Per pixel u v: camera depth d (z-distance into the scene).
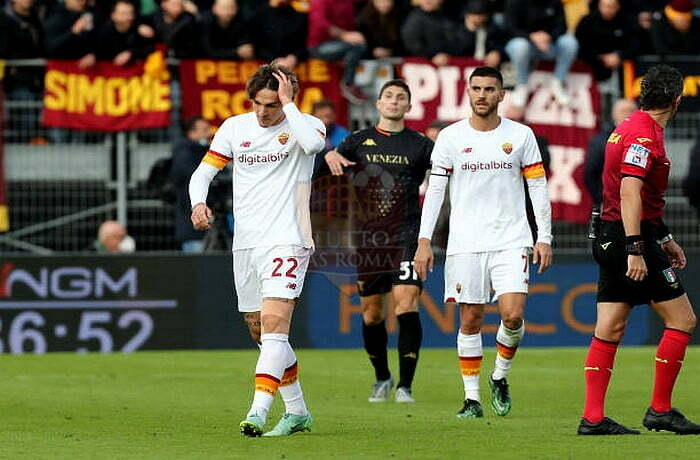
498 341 33.41
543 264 32.47
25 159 55.72
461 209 32.97
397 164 38.34
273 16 57.16
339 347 54.06
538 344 54.91
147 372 45.62
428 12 57.72
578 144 58.53
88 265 53.38
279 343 27.89
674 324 28.27
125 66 56.41
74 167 56.03
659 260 27.88
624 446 26.36
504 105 57.75
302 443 27.23
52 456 25.70
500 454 25.36
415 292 37.75
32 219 55.69
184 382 42.44
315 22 57.12
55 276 53.19
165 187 54.88
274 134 28.33
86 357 51.28
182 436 28.92
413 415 33.66
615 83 58.88
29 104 55.78
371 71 57.56
